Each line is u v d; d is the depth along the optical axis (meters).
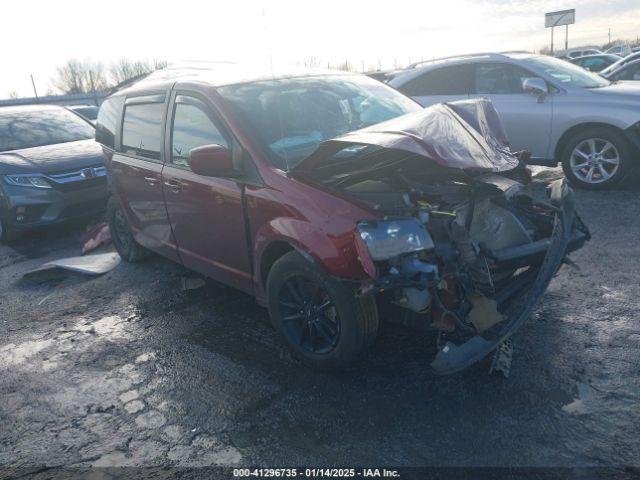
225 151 3.63
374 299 3.26
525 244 3.34
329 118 4.15
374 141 3.04
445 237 3.03
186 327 4.34
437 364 2.97
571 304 4.03
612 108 6.68
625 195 6.62
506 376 3.22
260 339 4.02
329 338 3.41
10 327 4.72
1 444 3.11
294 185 3.42
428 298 3.04
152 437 3.04
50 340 4.37
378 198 3.22
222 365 3.71
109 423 3.21
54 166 7.10
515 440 2.73
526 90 7.24
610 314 3.83
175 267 5.70
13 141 7.83
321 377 3.45
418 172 3.55
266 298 3.85
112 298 5.09
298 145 3.83
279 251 3.65
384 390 3.24
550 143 7.28
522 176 3.92
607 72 10.15
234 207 3.81
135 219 5.35
